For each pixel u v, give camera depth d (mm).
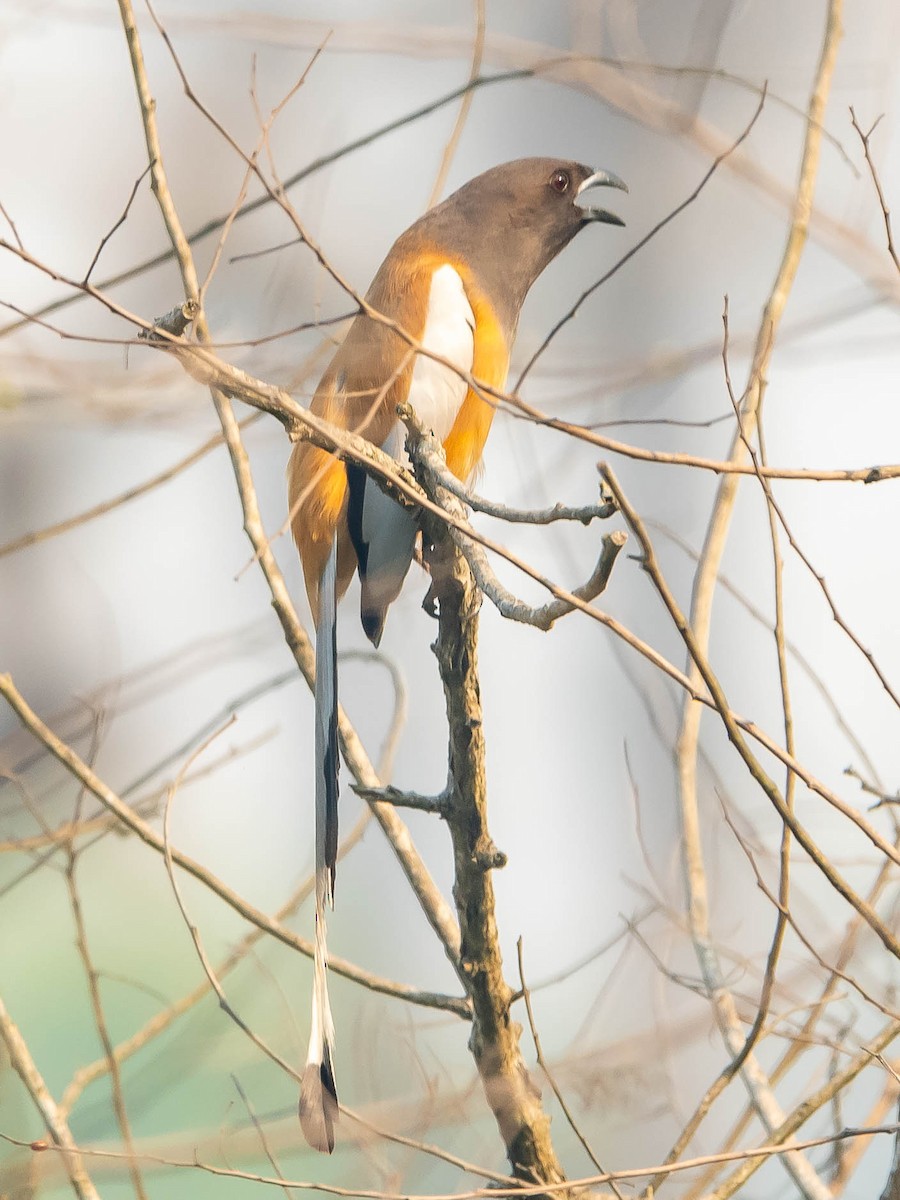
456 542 6293
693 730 7508
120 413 6965
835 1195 6730
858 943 7242
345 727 7867
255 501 8016
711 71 8844
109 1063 6855
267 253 7648
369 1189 6445
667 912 7430
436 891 7363
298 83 7551
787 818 5574
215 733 7676
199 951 6832
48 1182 6410
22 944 12266
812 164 7711
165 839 7125
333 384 8727
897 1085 6871
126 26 7621
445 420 9000
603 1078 7059
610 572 5344
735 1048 6773
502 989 6797
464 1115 6781
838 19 8000
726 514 7496
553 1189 5871
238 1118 7016
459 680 6703
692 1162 5797
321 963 6781
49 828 8062
